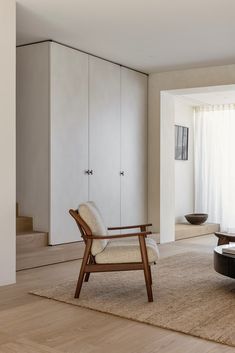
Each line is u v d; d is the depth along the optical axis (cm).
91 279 434
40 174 541
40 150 541
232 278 408
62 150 551
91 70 598
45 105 538
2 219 408
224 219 895
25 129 553
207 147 920
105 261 361
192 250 634
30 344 267
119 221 652
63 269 487
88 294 377
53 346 264
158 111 704
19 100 558
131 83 677
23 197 556
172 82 693
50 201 534
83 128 584
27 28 497
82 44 556
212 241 738
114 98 641
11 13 415
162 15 459
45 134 537
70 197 563
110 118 632
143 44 557
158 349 260
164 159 716
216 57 615
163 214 713
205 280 430
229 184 894
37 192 545
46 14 455
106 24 486
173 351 257
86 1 422
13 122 416
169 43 553
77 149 574
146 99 711
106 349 260
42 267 497
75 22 479
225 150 899
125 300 358
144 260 356
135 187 686
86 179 589
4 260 411
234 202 888
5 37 411
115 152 642
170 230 730
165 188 719
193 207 932
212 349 260
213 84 663
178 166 888
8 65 413
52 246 534
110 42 548
